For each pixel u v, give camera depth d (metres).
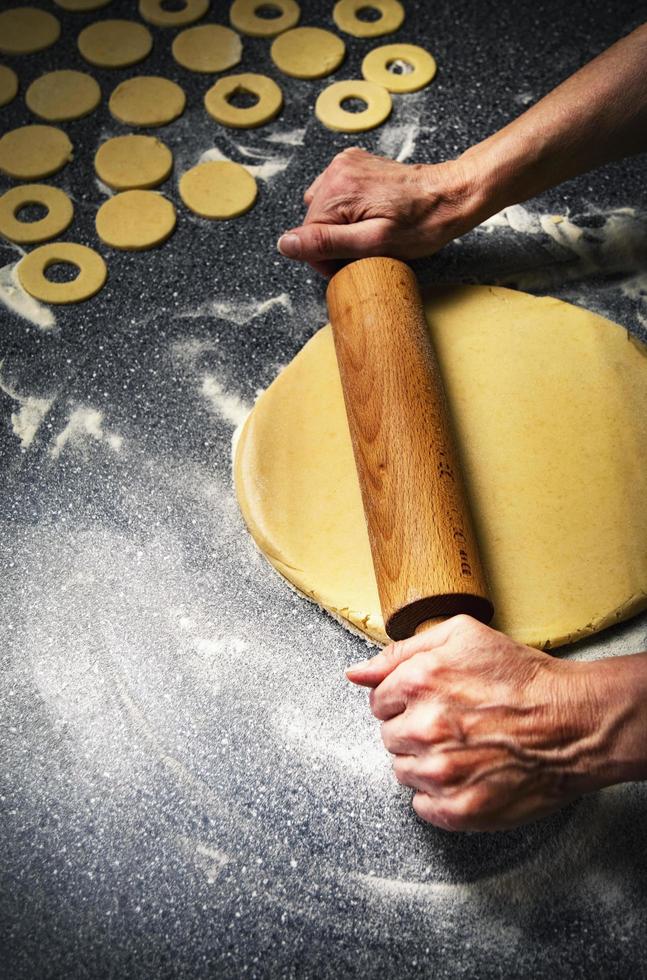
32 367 1.15
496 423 1.07
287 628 1.03
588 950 0.93
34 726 1.00
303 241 1.11
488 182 1.11
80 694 1.01
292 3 1.36
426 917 0.94
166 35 1.35
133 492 1.09
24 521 1.08
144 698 1.01
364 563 1.02
